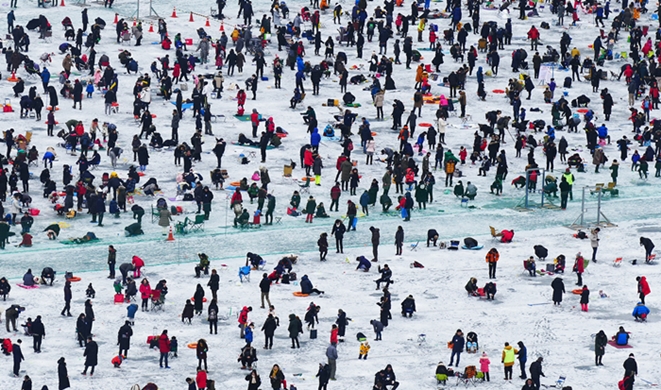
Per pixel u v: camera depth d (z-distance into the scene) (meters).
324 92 147.75
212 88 144.75
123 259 103.38
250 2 167.62
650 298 99.81
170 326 91.25
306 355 87.25
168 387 81.25
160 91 142.38
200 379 79.56
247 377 79.75
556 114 140.88
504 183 126.06
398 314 95.12
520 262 106.44
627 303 98.75
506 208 119.69
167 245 106.94
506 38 166.00
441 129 133.50
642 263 107.25
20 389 80.31
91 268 101.50
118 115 136.25
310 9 173.00
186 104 139.88
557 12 177.75
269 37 162.25
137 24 158.25
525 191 121.62
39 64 147.00
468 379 84.00
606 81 157.62
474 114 143.88
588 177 128.62
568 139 138.88
